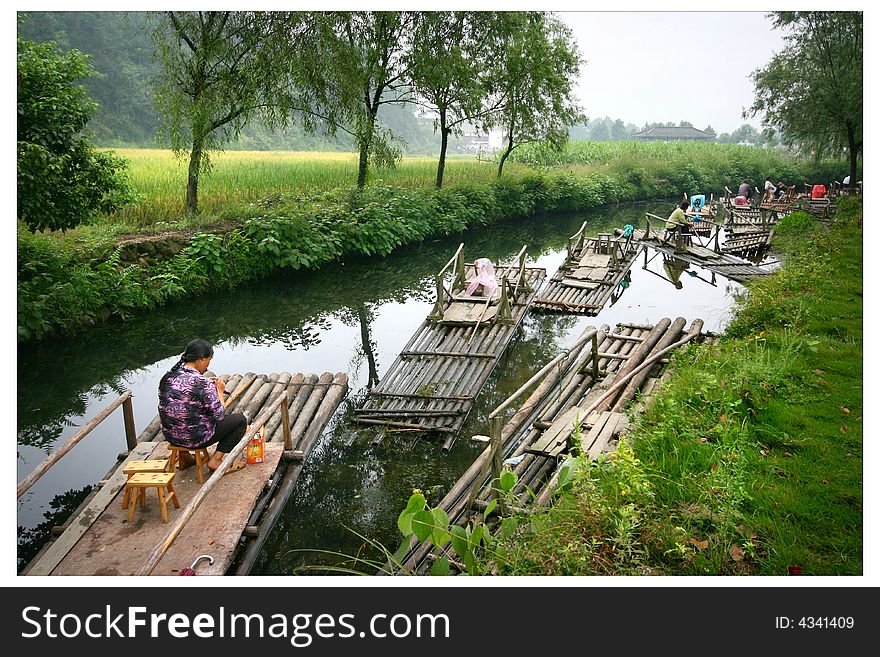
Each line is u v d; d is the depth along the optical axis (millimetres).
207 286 14219
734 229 23656
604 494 4809
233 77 16891
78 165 11102
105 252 12703
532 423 8094
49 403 9352
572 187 32312
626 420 6859
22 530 6238
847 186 28844
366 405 8727
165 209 16750
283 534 6262
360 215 18906
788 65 25422
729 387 6738
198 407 5730
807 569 4176
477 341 10742
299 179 23125
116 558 4879
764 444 5809
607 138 119250
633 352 9078
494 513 5750
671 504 4914
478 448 7824
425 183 27047
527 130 28422
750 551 4352
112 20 51625
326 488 6996
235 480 6000
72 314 11422
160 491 5273
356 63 19266
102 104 49156
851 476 5152
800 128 25969
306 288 15781
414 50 22422
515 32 25094
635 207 35406
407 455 7633
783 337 8148
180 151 18188
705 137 74062
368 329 13086
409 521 4031
